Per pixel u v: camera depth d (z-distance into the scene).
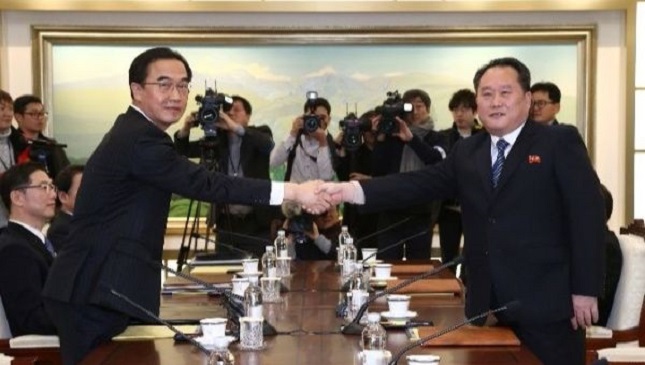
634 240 4.53
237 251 5.64
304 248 6.07
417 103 6.65
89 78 8.05
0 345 4.06
